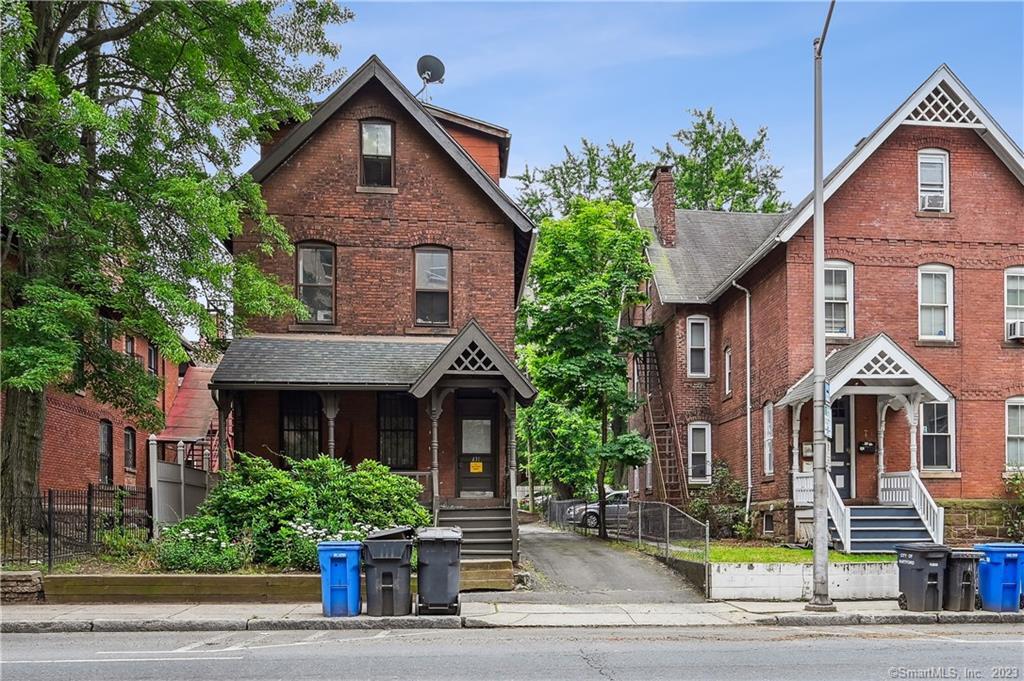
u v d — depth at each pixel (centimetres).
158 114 1981
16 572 1552
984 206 2573
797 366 2469
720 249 3375
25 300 1717
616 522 3284
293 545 1720
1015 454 2525
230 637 1277
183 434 2825
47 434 2414
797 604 1664
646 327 3148
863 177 2547
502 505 2245
